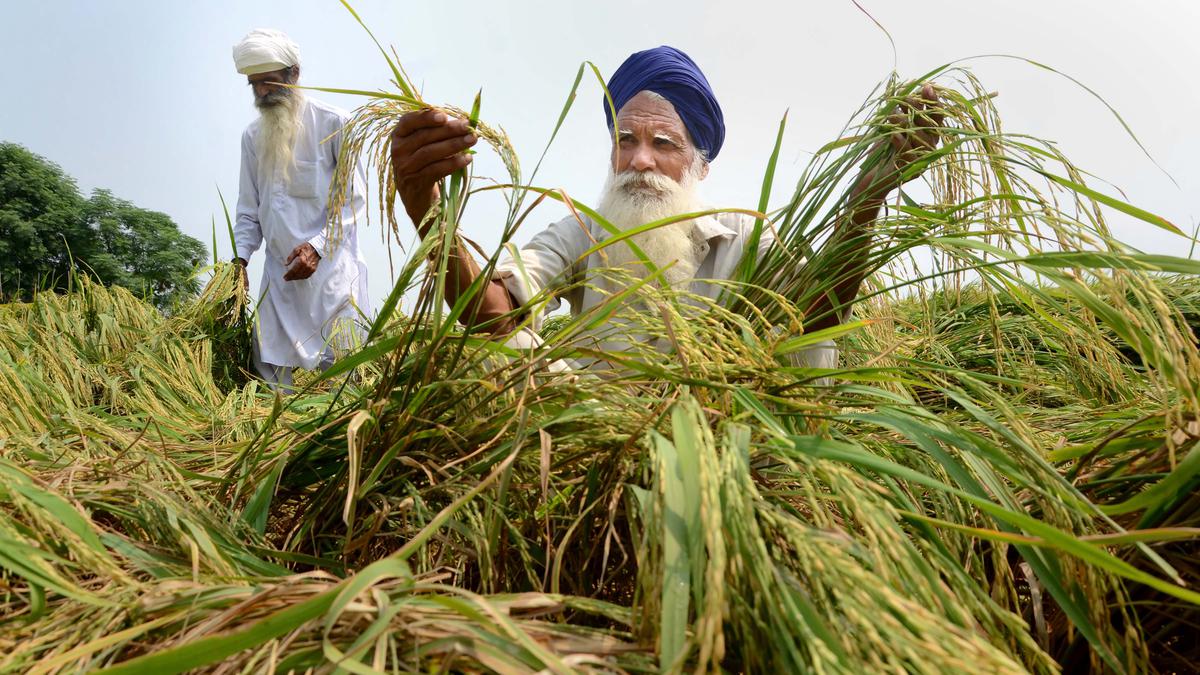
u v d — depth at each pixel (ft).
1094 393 6.09
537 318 5.31
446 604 2.70
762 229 6.20
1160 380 3.59
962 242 4.64
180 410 8.61
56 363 10.07
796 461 3.50
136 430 7.00
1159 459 3.95
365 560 4.34
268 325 15.24
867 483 3.26
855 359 6.89
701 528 2.75
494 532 3.77
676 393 4.02
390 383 4.66
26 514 3.29
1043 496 3.54
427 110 4.82
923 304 6.12
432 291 4.57
